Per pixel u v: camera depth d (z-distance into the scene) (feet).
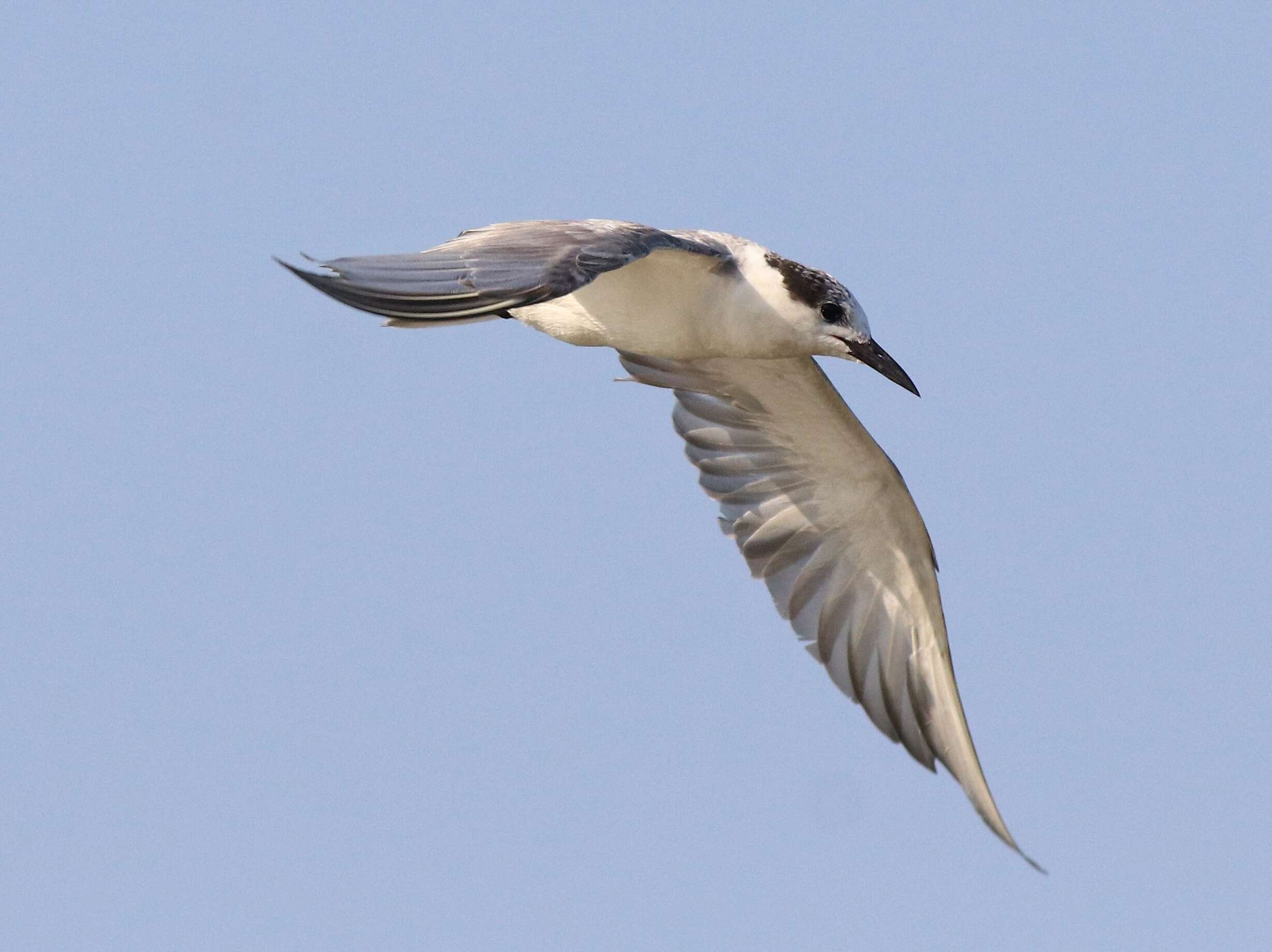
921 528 50.14
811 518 51.67
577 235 38.29
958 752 49.62
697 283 44.70
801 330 45.29
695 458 52.08
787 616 51.65
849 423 49.24
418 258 36.19
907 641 50.96
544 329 45.62
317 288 34.37
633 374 51.47
